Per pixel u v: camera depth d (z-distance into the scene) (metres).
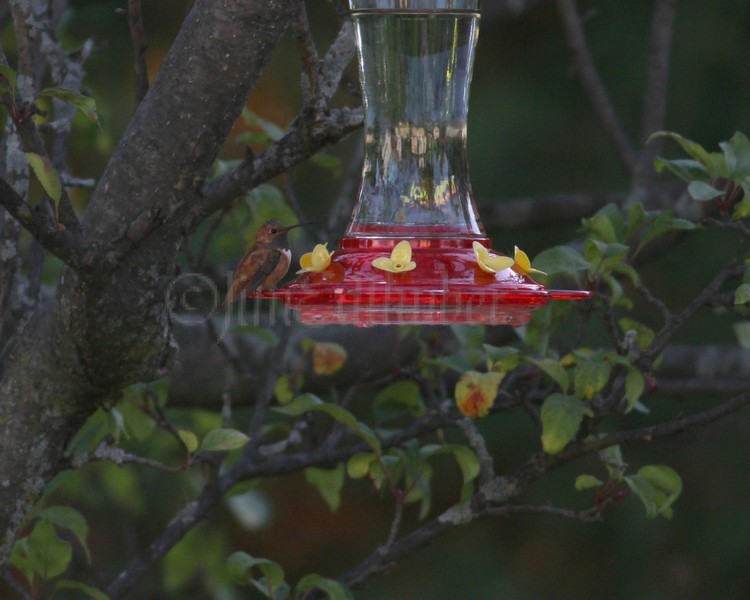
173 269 5.88
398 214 6.75
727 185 7.04
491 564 16.17
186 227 5.94
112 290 5.70
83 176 12.62
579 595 15.65
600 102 11.59
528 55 15.80
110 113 13.84
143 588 11.68
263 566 6.76
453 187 6.85
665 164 7.19
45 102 7.48
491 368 6.97
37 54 7.40
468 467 7.00
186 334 9.80
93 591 6.79
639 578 15.48
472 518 7.04
